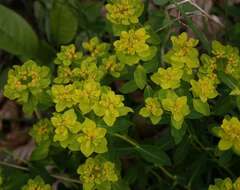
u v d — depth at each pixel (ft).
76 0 2.40
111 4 1.88
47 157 1.92
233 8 2.33
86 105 1.61
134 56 1.69
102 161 1.66
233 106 1.74
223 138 1.63
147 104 1.65
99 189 1.66
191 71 1.69
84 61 1.75
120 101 1.62
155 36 1.77
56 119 1.61
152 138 2.18
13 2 2.87
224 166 1.83
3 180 1.80
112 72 1.77
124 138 1.71
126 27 1.79
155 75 1.67
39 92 1.72
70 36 2.37
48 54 2.43
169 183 1.95
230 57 1.77
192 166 1.88
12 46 2.32
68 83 1.79
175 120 1.63
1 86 2.32
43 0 2.58
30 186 1.74
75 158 1.88
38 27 2.76
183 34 1.73
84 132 1.60
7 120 2.65
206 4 2.40
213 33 2.35
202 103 1.66
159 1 1.96
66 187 2.04
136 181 2.04
